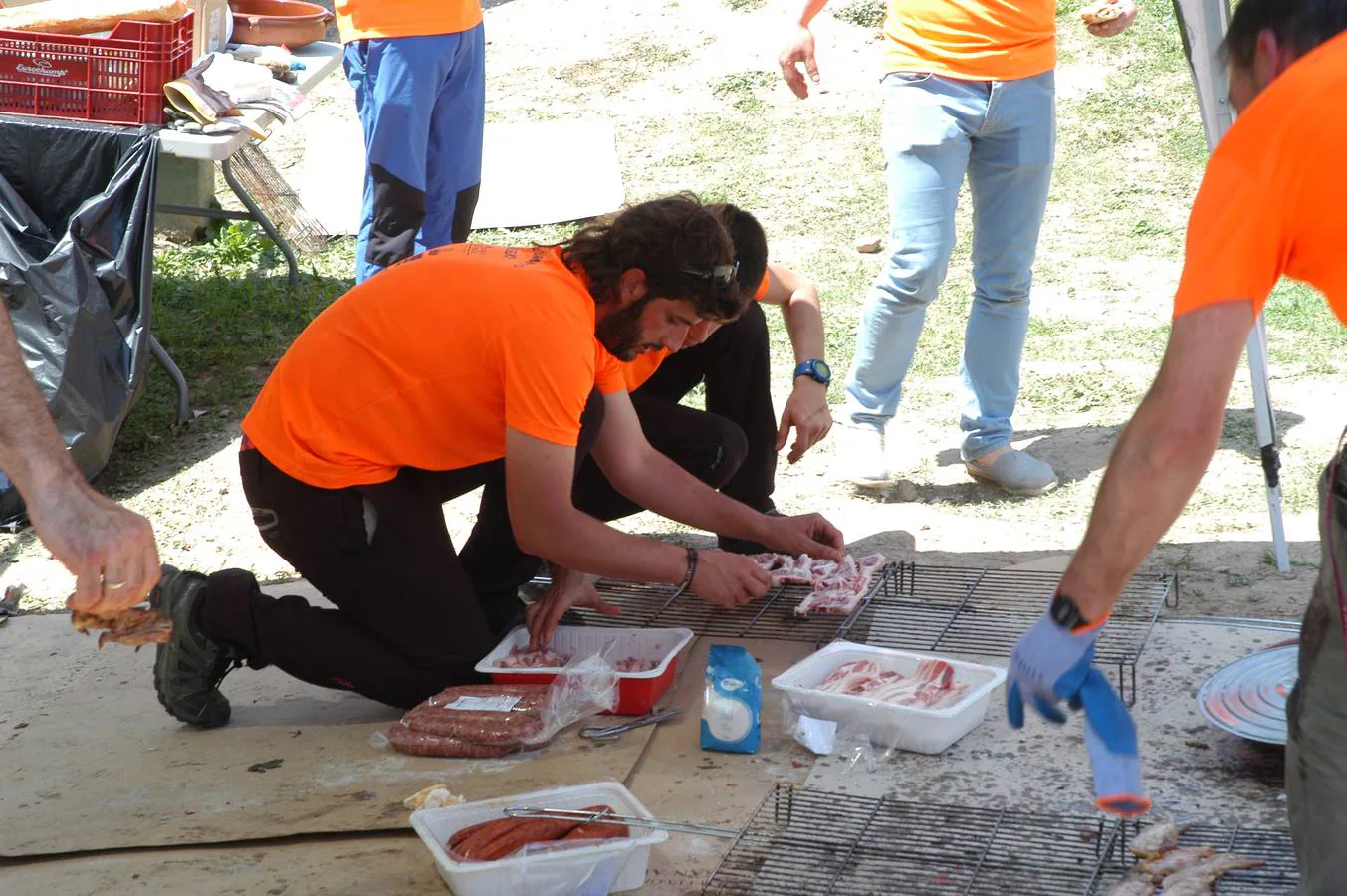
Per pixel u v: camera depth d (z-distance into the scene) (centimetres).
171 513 544
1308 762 226
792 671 358
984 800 312
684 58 1105
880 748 341
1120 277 768
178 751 363
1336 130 190
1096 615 207
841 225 858
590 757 345
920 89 498
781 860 287
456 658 369
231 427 625
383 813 320
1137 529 199
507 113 1033
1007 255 514
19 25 586
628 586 446
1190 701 351
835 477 557
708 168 946
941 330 713
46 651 434
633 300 332
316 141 962
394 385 340
